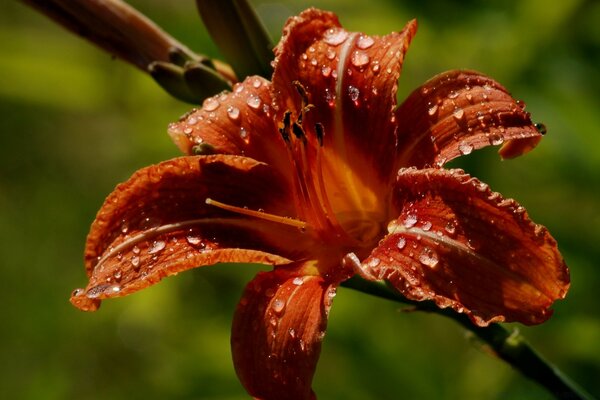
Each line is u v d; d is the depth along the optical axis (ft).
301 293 1.52
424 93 1.58
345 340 1.97
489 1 2.02
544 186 2.00
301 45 1.64
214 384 2.03
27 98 2.31
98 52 2.25
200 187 1.60
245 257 1.53
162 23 2.11
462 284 1.45
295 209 1.63
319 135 1.60
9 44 2.21
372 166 1.61
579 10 1.98
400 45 1.61
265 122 1.64
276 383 1.48
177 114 2.20
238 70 1.70
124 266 1.56
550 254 1.44
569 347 1.95
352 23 2.07
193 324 2.17
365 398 1.95
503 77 2.00
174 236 1.58
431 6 2.02
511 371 1.94
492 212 1.46
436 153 1.55
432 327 2.01
